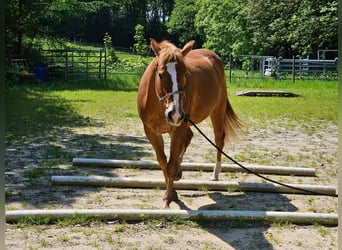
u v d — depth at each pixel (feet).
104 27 216.33
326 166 26.61
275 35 108.78
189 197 19.81
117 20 219.61
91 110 49.29
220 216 16.81
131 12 221.25
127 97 64.59
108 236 15.29
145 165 24.08
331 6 86.48
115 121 41.91
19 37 84.23
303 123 43.42
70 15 95.66
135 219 16.65
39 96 61.98
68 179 20.79
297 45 102.06
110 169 23.93
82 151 28.53
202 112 19.80
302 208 18.85
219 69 22.45
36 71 83.46
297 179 23.44
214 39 137.59
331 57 114.01
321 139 35.45
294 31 97.96
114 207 18.16
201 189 20.75
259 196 20.36
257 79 89.86
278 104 58.13
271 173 24.02
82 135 34.27
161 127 17.70
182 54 17.29
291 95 68.74
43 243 14.53
